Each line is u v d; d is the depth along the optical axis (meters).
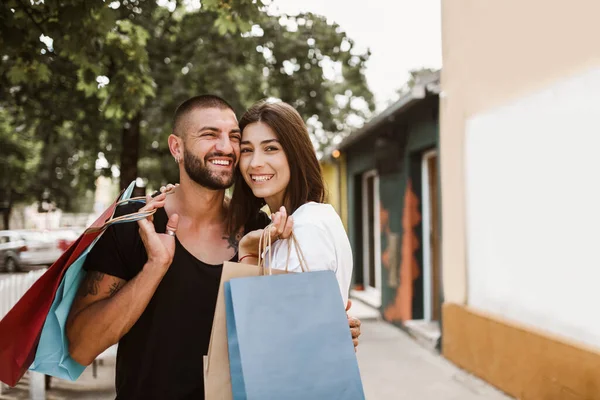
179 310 1.83
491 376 5.27
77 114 8.20
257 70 9.70
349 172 11.60
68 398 5.02
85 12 3.67
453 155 6.06
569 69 4.09
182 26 8.76
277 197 2.09
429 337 6.88
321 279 1.60
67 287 1.75
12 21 3.68
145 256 1.82
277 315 1.54
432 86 6.27
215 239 1.99
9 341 1.76
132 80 5.37
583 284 4.02
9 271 17.97
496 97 5.14
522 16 4.69
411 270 7.89
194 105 1.90
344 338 1.56
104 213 1.81
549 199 4.39
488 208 5.36
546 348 4.36
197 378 1.82
